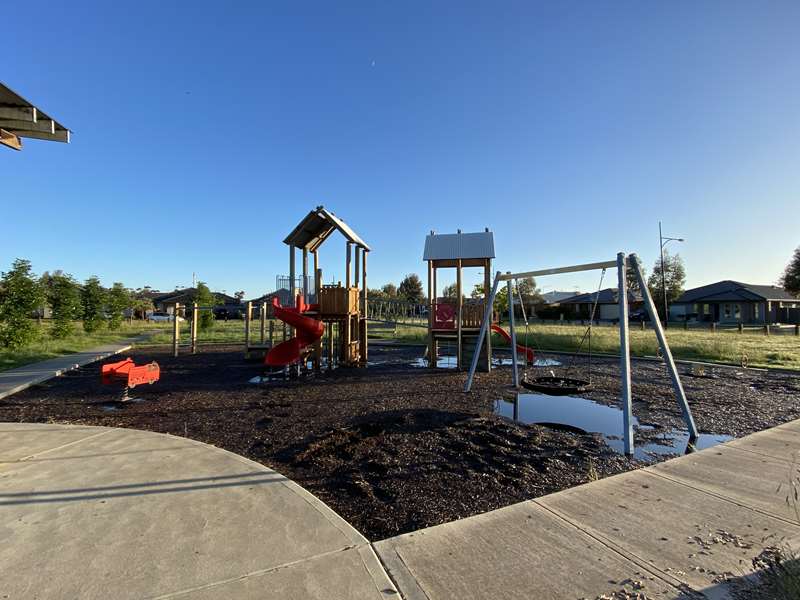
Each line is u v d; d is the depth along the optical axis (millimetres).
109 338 21766
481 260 12641
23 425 5777
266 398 7898
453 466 4391
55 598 2158
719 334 23266
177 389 8844
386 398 7891
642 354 14945
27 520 3010
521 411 7039
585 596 2193
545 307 50312
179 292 59688
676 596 2189
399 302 21359
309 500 3393
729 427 5996
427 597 2178
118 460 4297
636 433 5758
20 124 4844
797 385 9086
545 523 3025
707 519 3080
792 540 2764
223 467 4109
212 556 2557
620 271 5676
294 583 2293
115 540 2736
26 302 14570
